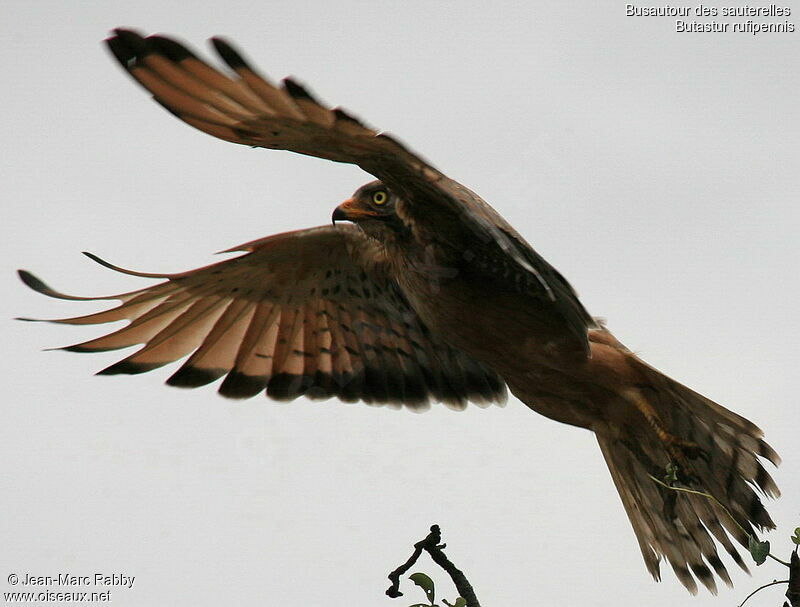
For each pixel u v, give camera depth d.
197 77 8.03
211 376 12.61
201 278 12.08
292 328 12.80
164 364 12.41
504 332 11.16
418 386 13.13
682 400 11.28
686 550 11.86
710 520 11.68
